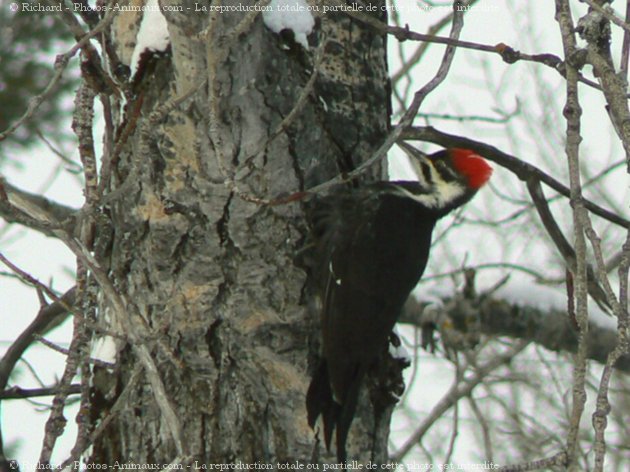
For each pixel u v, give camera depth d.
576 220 7.25
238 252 9.11
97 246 9.23
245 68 8.70
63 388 8.04
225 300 9.09
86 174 8.21
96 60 8.67
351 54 9.78
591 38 8.02
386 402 9.87
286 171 9.25
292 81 9.19
